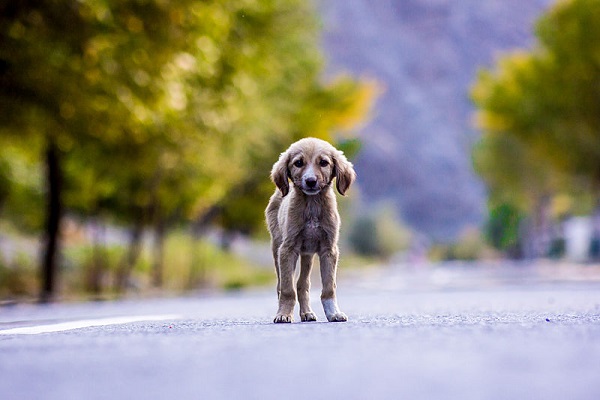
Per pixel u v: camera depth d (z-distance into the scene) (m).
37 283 25.50
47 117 16.31
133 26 15.98
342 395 2.45
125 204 28.28
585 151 41.31
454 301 11.07
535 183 58.88
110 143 19.11
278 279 7.08
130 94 16.14
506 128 43.66
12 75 15.52
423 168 147.00
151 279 29.84
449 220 143.62
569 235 63.50
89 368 3.25
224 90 19.91
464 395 2.41
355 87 33.78
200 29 16.91
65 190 25.11
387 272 52.00
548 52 40.25
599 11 38.34
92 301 16.83
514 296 12.41
